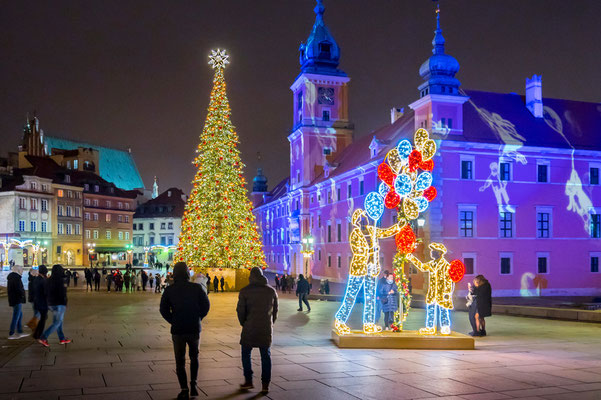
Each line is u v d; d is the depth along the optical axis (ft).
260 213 376.07
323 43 249.55
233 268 147.23
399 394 29.71
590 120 175.22
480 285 58.95
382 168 53.06
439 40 157.79
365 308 51.60
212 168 149.48
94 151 410.93
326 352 44.80
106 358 40.78
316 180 241.96
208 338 53.98
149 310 87.71
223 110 151.53
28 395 29.12
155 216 421.18
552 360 41.06
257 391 30.37
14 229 296.92
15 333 54.85
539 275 155.33
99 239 364.79
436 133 150.92
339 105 250.16
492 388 31.19
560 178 160.25
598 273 161.17
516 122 164.96
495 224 152.46
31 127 397.19
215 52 152.05
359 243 51.49
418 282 150.10
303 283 90.12
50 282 46.57
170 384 31.89
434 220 146.51
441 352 45.50
